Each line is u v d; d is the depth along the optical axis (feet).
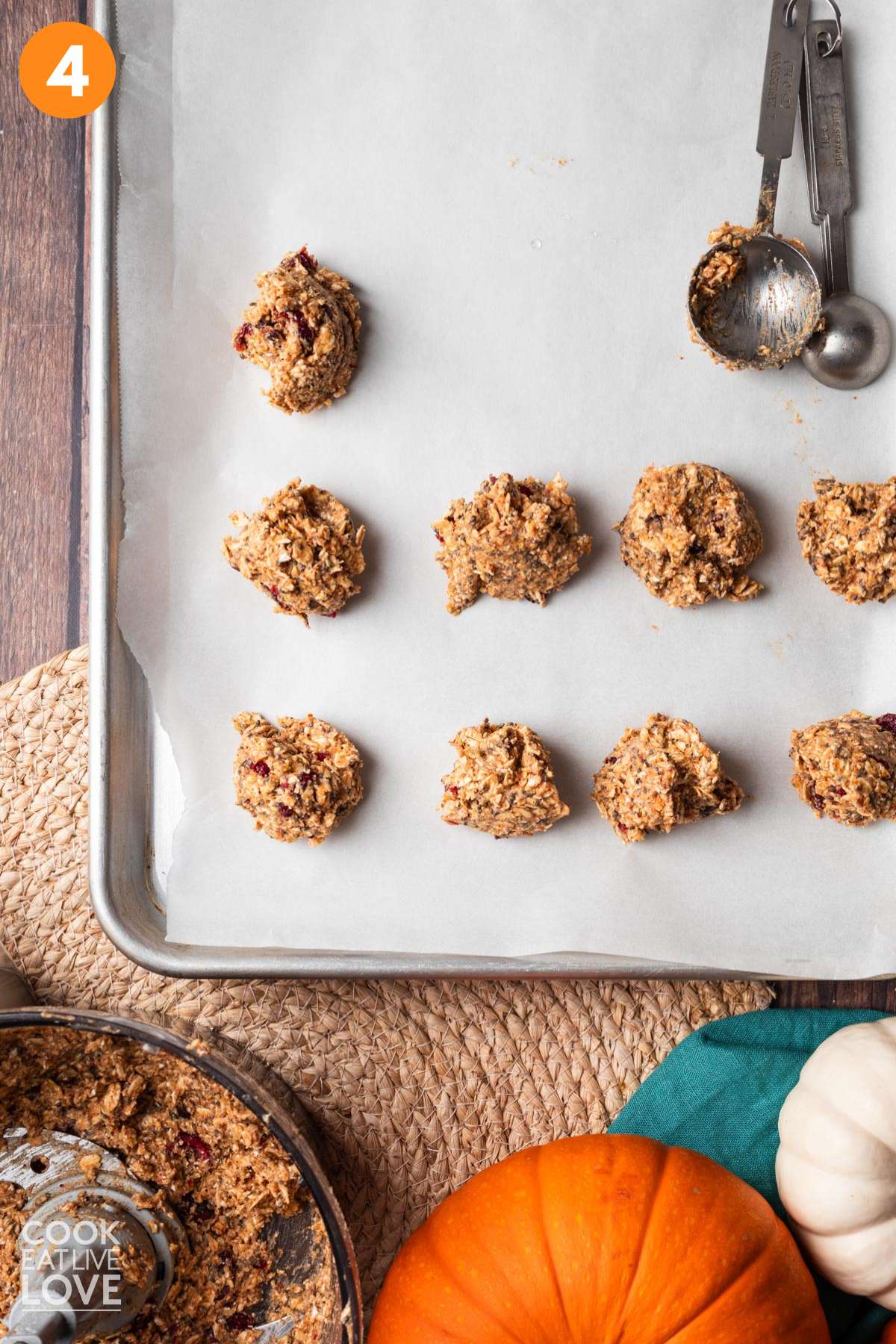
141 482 1.94
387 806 1.96
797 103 1.96
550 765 1.94
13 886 2.01
